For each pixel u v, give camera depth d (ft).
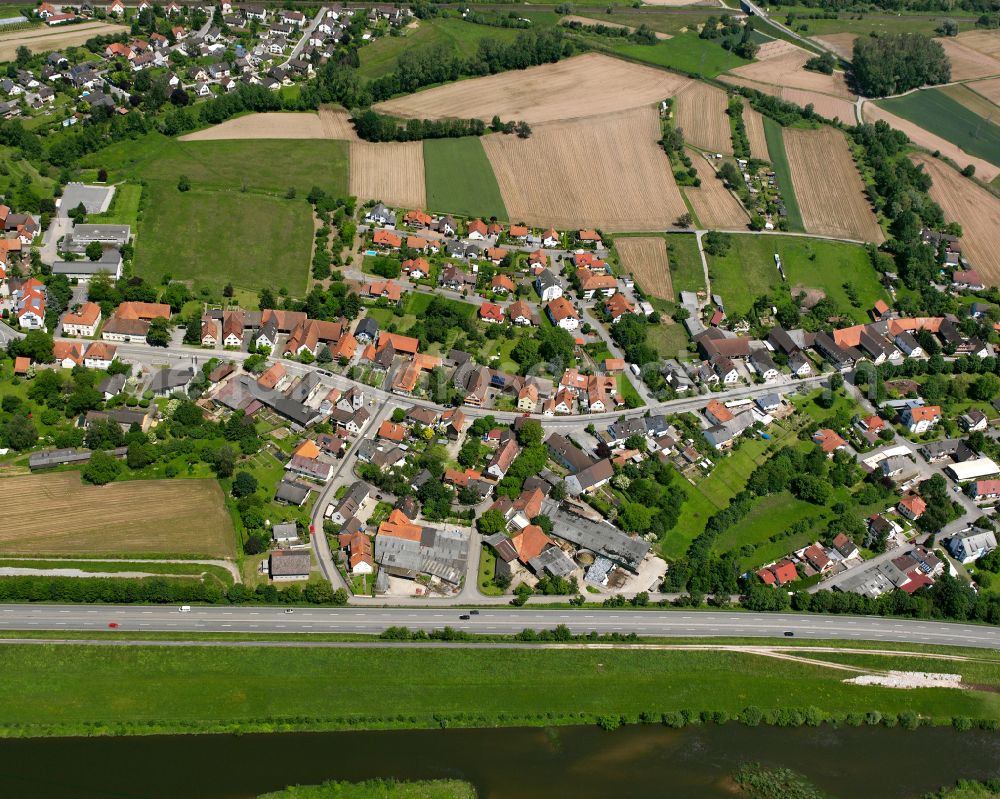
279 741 528.22
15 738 517.96
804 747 557.74
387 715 544.62
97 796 490.90
